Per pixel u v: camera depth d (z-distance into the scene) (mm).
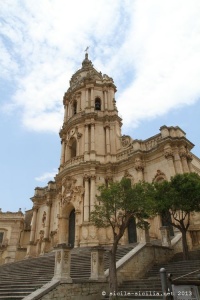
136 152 32500
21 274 20234
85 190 34469
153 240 25938
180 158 28672
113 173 35688
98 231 31375
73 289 13828
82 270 18188
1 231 49375
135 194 16125
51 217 43469
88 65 52000
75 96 46875
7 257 46594
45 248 40469
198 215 24672
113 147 38719
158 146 30688
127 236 30734
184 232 19453
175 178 20062
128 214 16328
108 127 40562
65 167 39312
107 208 16375
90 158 36938
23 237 52312
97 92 45375
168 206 19156
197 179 19688
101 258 16266
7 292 14766
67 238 35312
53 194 44938
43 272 19219
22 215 51688
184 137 29406
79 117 41688
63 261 14266
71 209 36781
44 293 12578
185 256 18781
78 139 40688
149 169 31625
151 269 18938
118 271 16844
